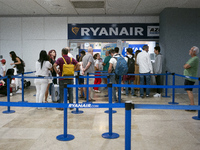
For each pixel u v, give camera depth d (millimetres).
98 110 4824
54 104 2221
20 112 4672
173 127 3605
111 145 2809
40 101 4805
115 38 8633
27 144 2846
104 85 3248
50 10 7895
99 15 8555
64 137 3027
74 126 3635
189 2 6895
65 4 7098
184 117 4254
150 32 8562
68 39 8688
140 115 4410
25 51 8734
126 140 1826
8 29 8695
